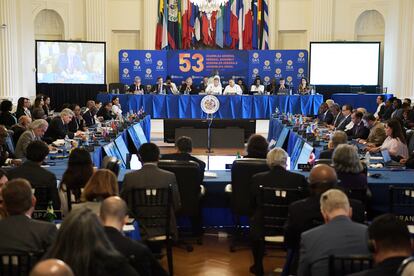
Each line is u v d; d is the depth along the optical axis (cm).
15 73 1533
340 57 1762
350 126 1073
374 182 586
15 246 337
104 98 1568
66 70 1734
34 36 1805
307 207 418
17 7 1562
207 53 1808
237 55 1808
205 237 646
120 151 977
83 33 1855
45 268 189
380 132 899
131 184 513
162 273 322
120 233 316
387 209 576
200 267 554
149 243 516
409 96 1670
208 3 1451
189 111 1555
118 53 1877
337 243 332
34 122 812
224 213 663
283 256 586
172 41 1864
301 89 1636
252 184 514
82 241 246
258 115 1562
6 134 769
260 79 1775
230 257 584
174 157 620
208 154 1206
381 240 247
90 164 493
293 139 1059
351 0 1834
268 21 1862
